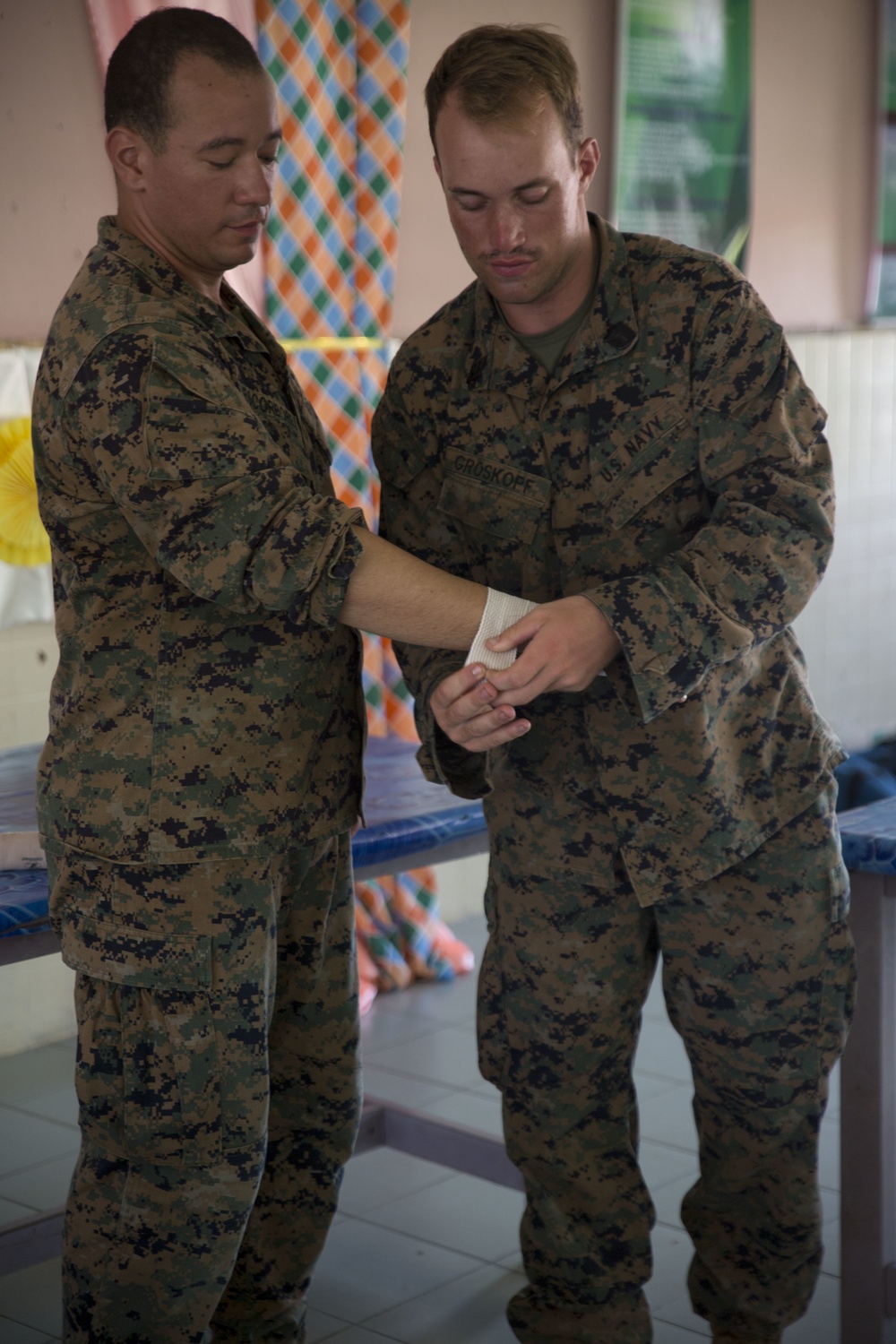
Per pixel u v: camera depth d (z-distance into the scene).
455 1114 3.74
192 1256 2.01
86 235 4.12
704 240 5.74
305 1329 2.52
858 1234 2.53
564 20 5.12
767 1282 2.36
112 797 1.93
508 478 2.14
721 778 2.12
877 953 2.45
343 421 4.55
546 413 2.11
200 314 1.96
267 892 2.00
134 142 1.94
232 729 1.96
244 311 2.14
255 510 1.80
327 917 2.25
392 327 4.80
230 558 1.80
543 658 1.85
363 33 4.48
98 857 1.94
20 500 3.99
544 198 1.93
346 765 2.16
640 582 1.92
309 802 2.07
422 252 4.89
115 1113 1.98
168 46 1.88
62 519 1.94
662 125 5.46
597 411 2.08
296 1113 2.32
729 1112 2.28
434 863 2.67
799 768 2.18
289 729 2.01
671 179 5.55
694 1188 2.44
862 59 6.40
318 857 2.17
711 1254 2.40
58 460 1.90
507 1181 2.94
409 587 1.85
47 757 2.03
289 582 1.80
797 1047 2.21
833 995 2.22
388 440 2.25
